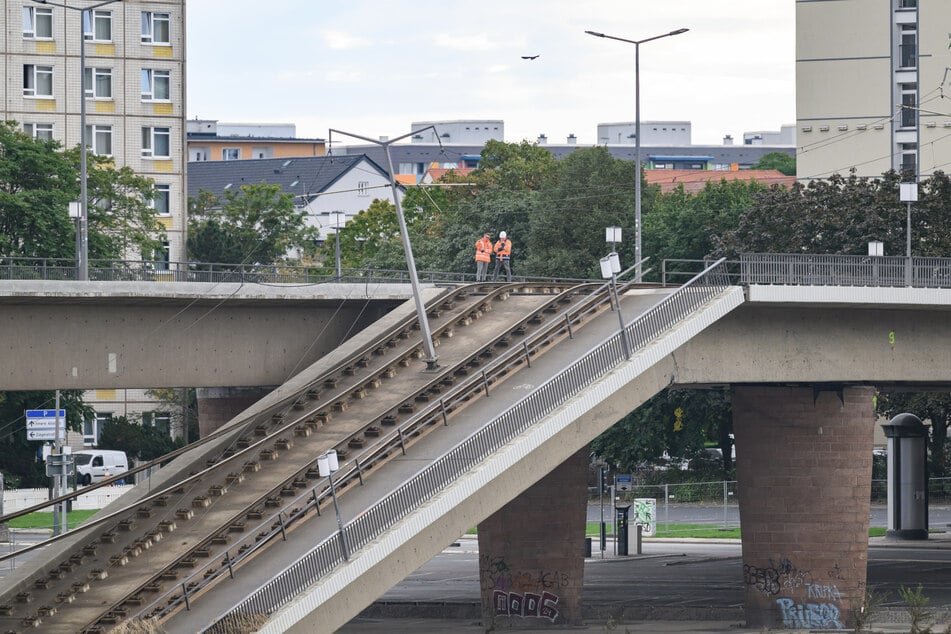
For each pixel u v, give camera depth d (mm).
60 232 130750
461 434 64000
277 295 77188
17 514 60438
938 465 146625
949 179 125250
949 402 135625
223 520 61812
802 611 77562
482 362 71750
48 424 102125
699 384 75438
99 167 152250
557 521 79312
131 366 74375
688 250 155750
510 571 79438
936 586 89812
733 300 69750
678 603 84188
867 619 72375
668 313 68062
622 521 113375
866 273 74188
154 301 73938
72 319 72625
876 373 77625
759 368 73375
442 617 85312
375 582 57375
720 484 146875
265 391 90250
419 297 72438
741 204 155625
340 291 79875
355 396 70625
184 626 53781
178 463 68062
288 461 65750
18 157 132250
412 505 58469
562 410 63375
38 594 59312
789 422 78188
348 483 61656
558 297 77438
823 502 77750
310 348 80438
